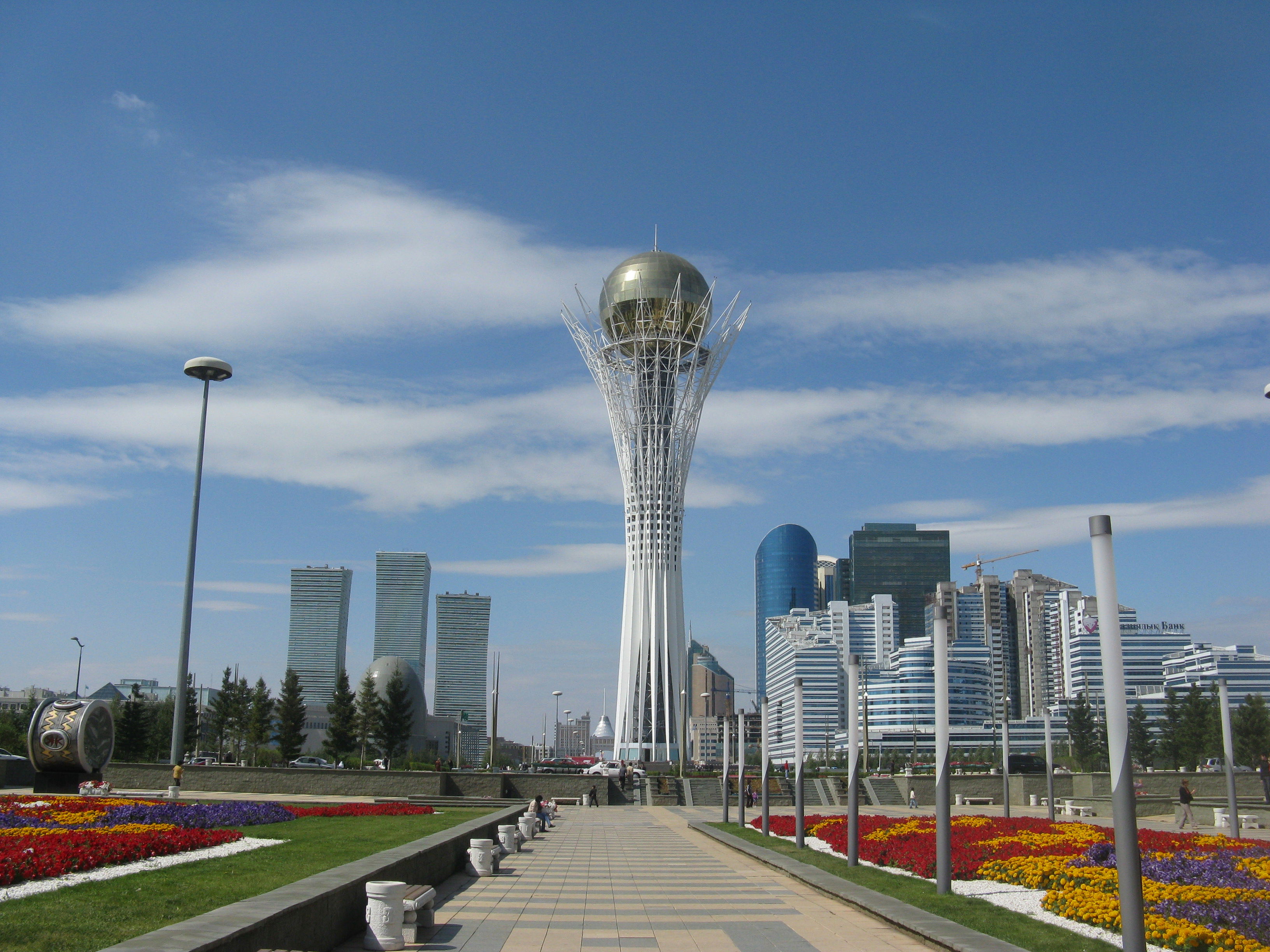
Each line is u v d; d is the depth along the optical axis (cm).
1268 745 10700
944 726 2619
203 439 5472
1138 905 1487
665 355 17225
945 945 1825
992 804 8300
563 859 3694
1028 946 1827
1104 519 1605
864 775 9069
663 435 17050
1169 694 12631
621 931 2098
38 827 2803
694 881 2988
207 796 6806
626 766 12638
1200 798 6950
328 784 7581
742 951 1898
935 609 2712
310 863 2377
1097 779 7888
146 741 11169
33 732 5306
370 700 12325
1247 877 2412
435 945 1927
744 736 5369
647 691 16562
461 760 17538
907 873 3012
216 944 1323
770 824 5084
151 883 1958
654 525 16912
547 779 8469
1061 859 2739
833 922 2230
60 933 1459
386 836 3192
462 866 3155
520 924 2183
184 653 5184
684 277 17275
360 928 1967
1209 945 1844
